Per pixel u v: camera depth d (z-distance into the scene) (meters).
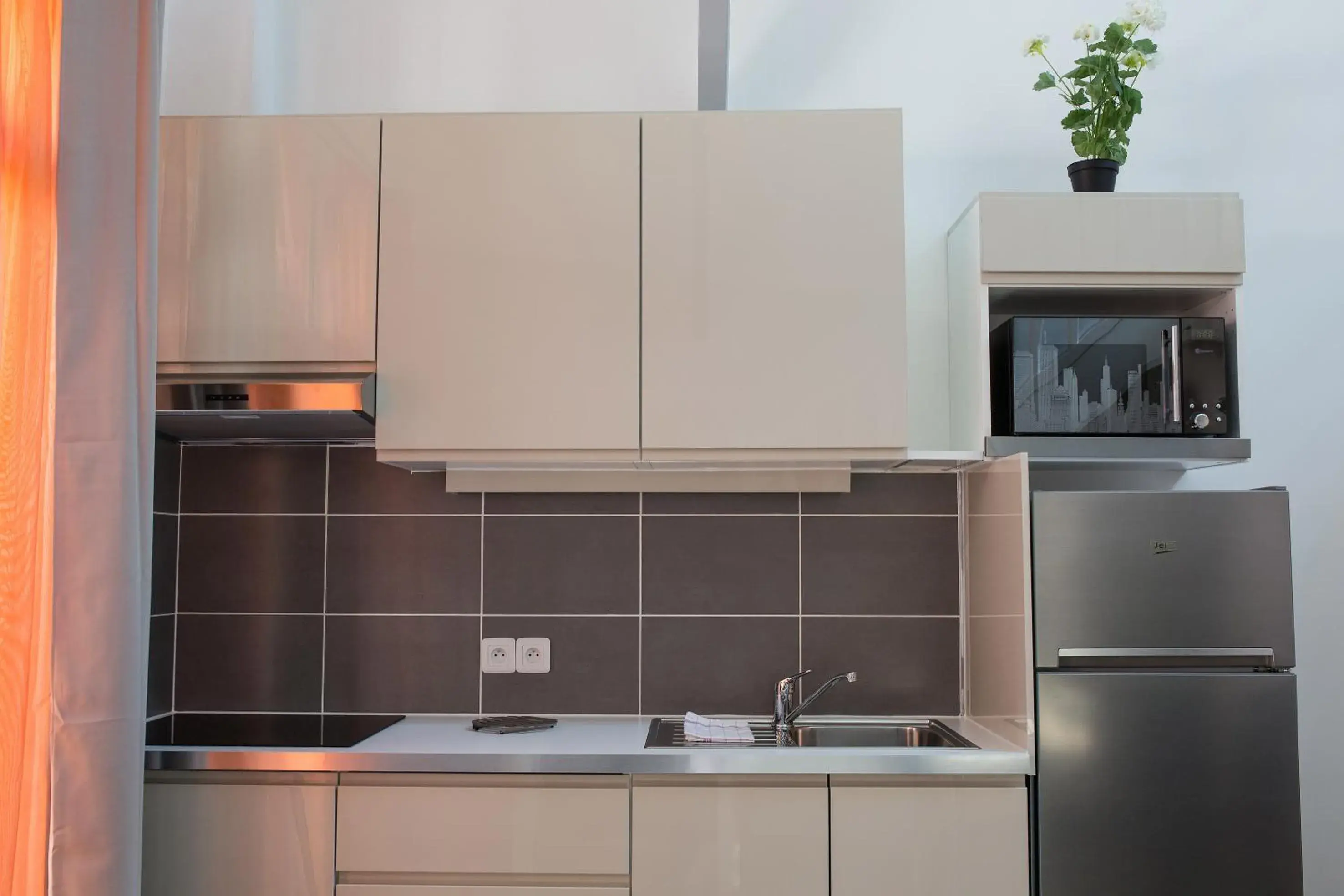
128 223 2.00
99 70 1.95
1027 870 2.26
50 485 1.92
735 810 2.28
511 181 2.51
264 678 2.83
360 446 2.86
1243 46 2.94
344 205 2.51
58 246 1.89
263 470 2.86
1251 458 2.75
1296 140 2.92
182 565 2.85
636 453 2.48
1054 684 2.26
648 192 2.50
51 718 1.88
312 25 2.97
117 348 1.96
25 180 1.84
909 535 2.81
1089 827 2.24
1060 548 2.30
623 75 2.96
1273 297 2.90
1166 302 2.69
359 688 2.82
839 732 2.69
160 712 2.75
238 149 2.53
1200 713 2.25
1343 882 2.79
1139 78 2.95
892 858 2.27
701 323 2.48
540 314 2.49
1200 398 2.46
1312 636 2.85
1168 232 2.46
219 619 2.84
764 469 2.73
